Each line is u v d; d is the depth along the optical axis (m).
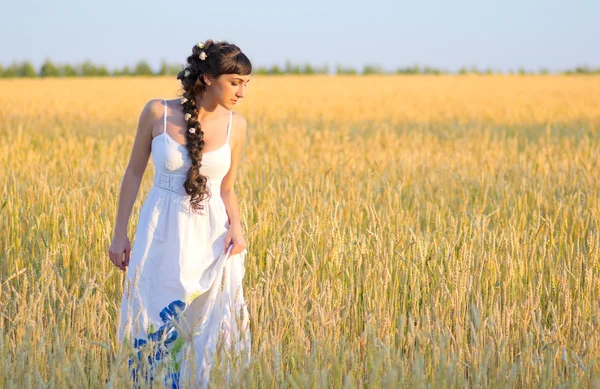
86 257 4.45
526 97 30.64
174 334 3.25
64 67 61.81
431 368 3.05
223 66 3.14
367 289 3.93
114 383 2.71
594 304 3.62
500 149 12.18
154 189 3.33
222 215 3.37
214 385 2.58
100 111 21.94
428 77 54.91
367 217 5.68
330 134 15.48
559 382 2.94
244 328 3.16
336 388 2.79
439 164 9.38
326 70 65.19
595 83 45.09
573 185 7.58
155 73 64.38
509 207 6.51
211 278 3.30
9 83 45.06
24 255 4.78
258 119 19.86
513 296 4.09
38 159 9.38
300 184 6.68
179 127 3.25
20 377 2.81
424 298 3.86
